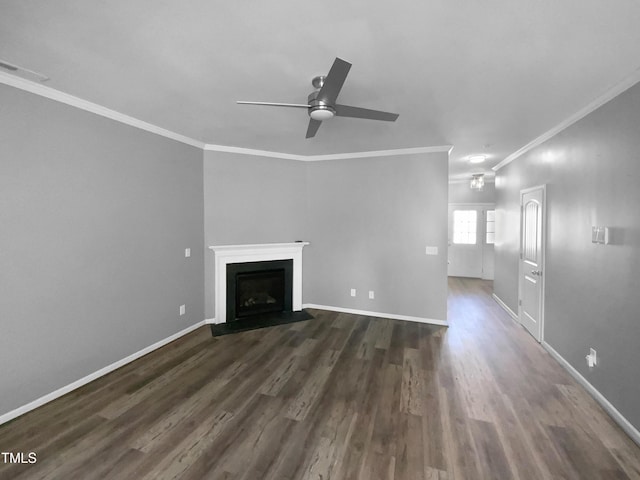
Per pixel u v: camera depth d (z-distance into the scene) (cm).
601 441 207
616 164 235
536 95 253
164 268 361
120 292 309
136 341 327
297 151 462
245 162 447
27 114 234
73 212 266
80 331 273
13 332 229
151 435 212
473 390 270
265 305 474
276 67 210
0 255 221
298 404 249
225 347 358
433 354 342
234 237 443
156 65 209
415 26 166
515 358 333
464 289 671
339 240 486
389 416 233
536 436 212
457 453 196
